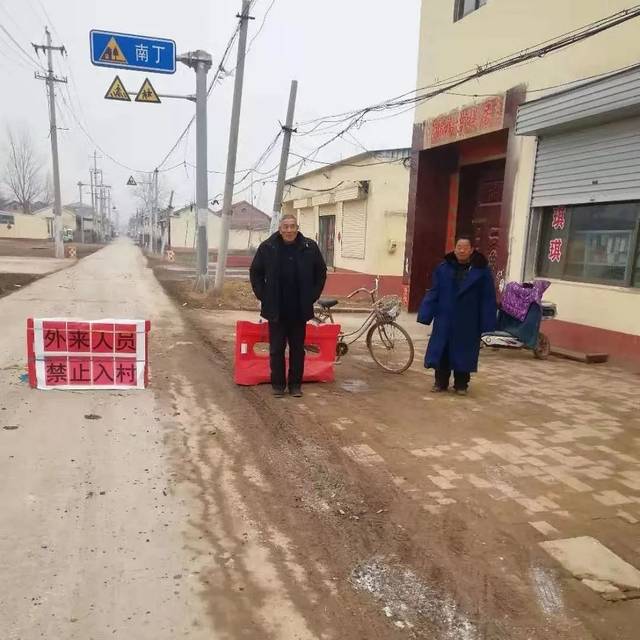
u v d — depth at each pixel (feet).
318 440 15.83
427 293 20.88
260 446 15.25
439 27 40.40
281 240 19.20
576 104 26.68
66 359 19.40
